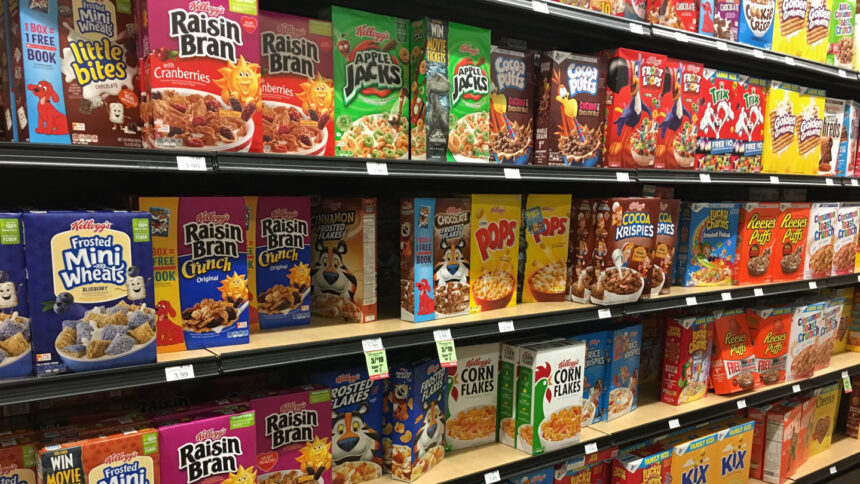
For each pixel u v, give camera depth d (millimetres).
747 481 2928
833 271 3305
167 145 1365
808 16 2887
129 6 1410
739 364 2902
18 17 1272
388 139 1829
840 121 3191
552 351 2150
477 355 2184
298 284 1824
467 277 2070
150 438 1407
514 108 2105
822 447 3410
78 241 1258
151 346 1370
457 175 1844
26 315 1235
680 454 2586
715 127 2600
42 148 1218
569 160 2174
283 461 1688
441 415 2088
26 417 1610
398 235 2344
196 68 1387
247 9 1449
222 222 1538
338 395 1849
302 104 1636
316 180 2236
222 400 1651
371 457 1947
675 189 3291
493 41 2412
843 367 3398
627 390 2596
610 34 2432
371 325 1872
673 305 2521
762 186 3537
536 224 2305
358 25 1733
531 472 2193
